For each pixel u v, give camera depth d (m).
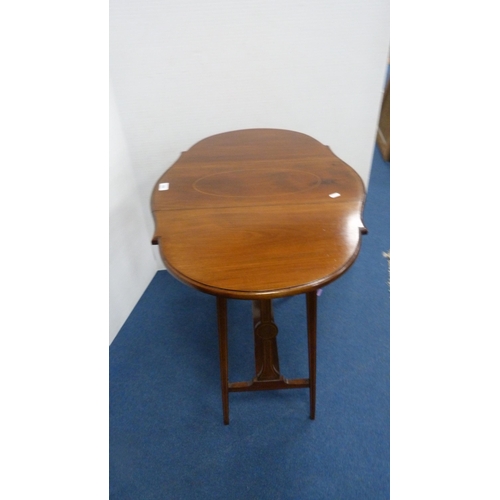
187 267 0.80
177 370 1.45
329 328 1.58
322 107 1.60
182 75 1.47
